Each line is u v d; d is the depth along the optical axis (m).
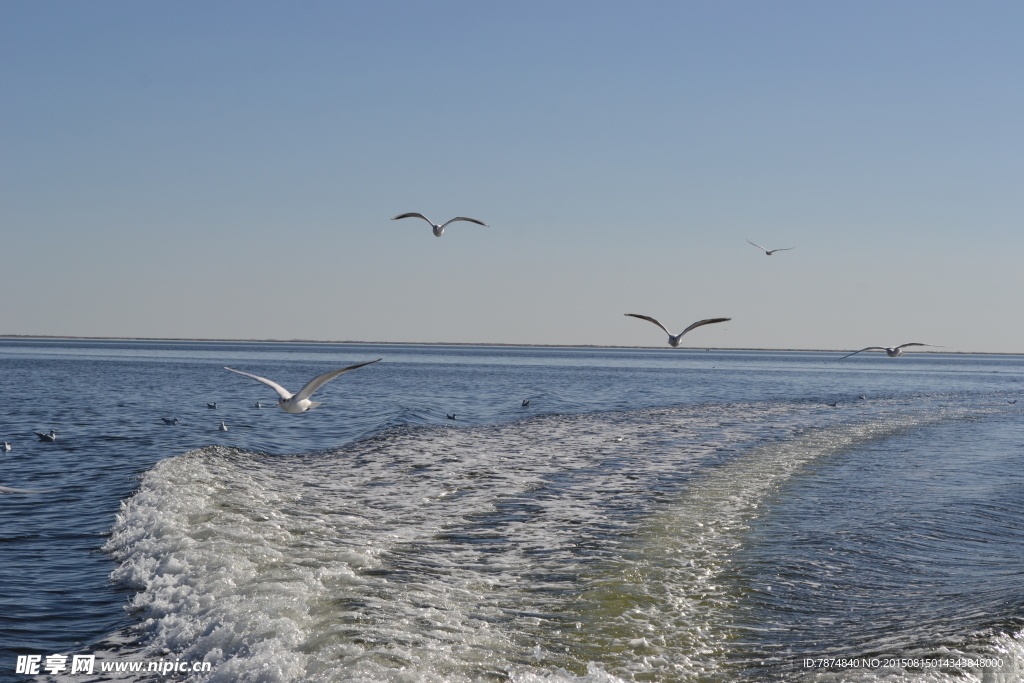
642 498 23.38
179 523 19.14
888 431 40.97
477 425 43.84
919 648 12.07
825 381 109.00
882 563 16.94
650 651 12.41
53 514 20.98
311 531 18.97
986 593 14.76
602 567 16.53
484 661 11.78
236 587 14.75
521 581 15.66
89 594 15.09
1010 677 11.14
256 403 58.50
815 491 24.55
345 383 89.12
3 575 15.96
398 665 11.38
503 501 22.94
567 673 11.54
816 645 12.56
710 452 32.75
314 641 12.30
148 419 45.91
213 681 11.43
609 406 58.66
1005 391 84.19
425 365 169.88
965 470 28.67
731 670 11.74
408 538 18.73
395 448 33.69
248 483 25.06
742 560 17.09
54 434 35.72
